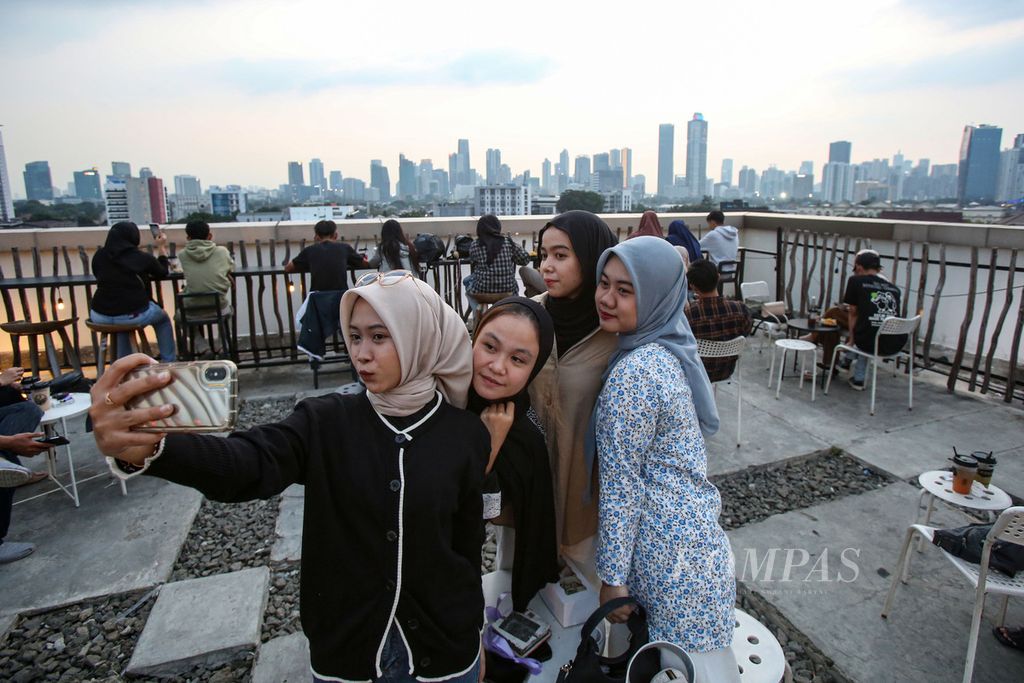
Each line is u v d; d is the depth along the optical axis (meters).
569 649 1.87
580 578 1.98
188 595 3.11
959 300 6.50
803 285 8.04
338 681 1.33
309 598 1.31
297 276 7.67
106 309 5.65
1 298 6.57
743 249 8.95
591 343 1.81
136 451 0.99
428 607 1.31
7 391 3.50
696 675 1.60
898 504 3.97
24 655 2.74
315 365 6.10
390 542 1.26
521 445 1.67
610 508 1.61
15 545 3.43
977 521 3.75
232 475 1.09
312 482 1.24
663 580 1.62
